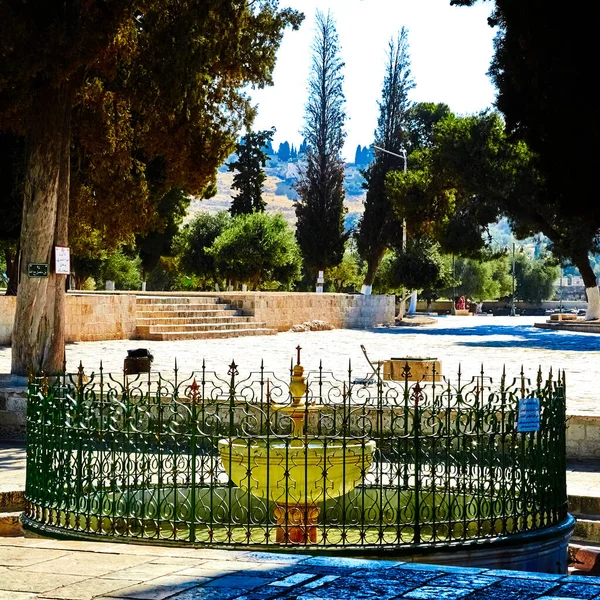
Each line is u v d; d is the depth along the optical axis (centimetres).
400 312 5719
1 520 1173
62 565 651
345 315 4606
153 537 966
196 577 610
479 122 4666
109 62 1911
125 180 2347
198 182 2384
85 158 2409
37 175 1855
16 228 2920
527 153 4538
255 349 2989
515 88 1533
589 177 1427
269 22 2214
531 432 1016
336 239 6656
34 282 1869
